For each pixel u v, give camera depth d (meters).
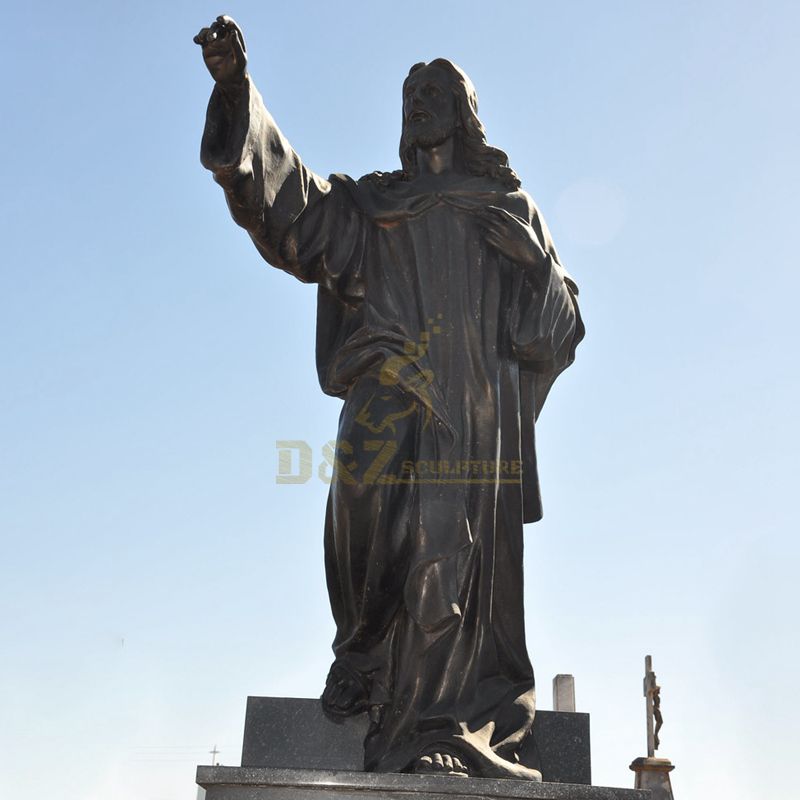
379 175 12.82
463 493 11.24
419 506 11.15
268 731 10.85
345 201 12.46
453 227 12.19
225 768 9.60
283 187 11.71
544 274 12.08
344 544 11.21
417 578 10.95
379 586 11.09
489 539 11.30
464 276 11.99
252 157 11.21
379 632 11.20
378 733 10.87
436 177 12.69
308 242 12.15
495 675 11.27
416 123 12.91
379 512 11.14
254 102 11.18
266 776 9.52
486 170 12.76
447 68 13.05
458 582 11.06
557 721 11.20
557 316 12.05
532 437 12.14
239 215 11.56
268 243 11.91
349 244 12.34
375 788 9.52
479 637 11.09
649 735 24.61
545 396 12.45
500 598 11.45
